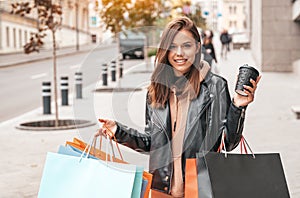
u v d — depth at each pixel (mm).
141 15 24625
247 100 3672
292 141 10133
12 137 11547
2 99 20266
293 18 29891
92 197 3400
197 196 3391
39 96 21219
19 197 6621
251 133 11102
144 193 3396
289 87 21609
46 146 10398
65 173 3535
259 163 3424
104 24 24344
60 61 45250
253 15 43844
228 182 3338
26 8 13586
